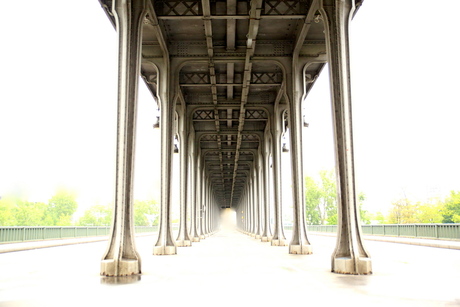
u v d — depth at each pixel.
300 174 18.70
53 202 86.50
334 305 6.07
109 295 7.04
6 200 72.81
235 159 51.56
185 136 30.09
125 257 10.39
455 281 8.55
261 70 27.00
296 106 20.31
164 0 17.95
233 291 7.41
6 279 9.12
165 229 18.23
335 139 11.14
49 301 6.50
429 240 24.08
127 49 11.29
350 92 11.06
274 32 21.41
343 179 10.87
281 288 7.72
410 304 6.10
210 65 23.22
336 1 11.46
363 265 9.77
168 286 8.05
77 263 12.95
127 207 10.64
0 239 21.77
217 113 32.97
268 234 33.31
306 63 21.03
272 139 30.20
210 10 18.23
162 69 21.19
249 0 18.33
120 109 10.82
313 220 90.81
